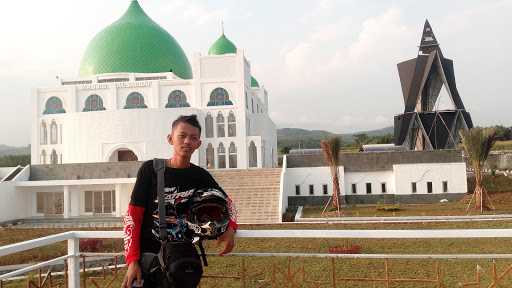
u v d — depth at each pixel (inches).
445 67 1883.6
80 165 1519.4
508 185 1467.8
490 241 783.1
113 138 1803.6
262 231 213.2
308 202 1489.9
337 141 1298.0
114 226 1279.5
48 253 738.2
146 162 173.3
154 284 160.9
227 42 2615.7
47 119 2015.3
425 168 1449.3
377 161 1496.1
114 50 2210.9
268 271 545.6
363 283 517.0
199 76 1971.0
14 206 1456.7
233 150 1937.7
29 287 334.6
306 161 1509.6
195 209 164.9
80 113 1840.6
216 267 607.2
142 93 1998.0
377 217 1123.3
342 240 820.0
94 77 2113.7
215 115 1946.4
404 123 1945.1
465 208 1224.8
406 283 512.1
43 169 1534.2
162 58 2245.3
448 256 217.0
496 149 2728.8
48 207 1513.3
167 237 161.5
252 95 2233.0
